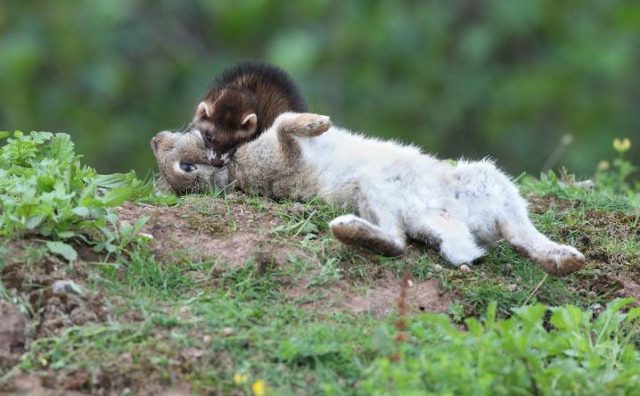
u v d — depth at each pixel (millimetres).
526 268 13320
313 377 10750
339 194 13734
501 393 10242
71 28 33344
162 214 13219
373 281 12500
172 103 33000
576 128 32844
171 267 12219
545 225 14484
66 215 12148
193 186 15508
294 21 33969
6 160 13609
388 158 13602
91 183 12922
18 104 32531
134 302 11516
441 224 13117
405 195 13352
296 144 14031
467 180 13352
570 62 33688
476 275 12984
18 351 10914
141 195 13688
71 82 33000
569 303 12898
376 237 12695
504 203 13242
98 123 32250
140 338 11055
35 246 11992
